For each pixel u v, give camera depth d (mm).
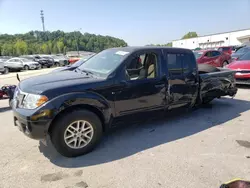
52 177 2924
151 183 2785
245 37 50875
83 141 3484
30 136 3174
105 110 3613
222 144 3861
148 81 4078
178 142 3947
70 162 3297
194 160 3326
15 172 3041
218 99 7082
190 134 4301
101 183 2791
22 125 3258
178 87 4570
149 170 3070
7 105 6523
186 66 4711
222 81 5586
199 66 5922
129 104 3912
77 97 3295
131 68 3971
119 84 3740
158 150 3652
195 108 5895
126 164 3230
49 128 3279
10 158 3412
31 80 3775
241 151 3611
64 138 3301
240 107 6156
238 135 4246
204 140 4027
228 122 4961
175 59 4551
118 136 4215
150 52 4223
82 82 3502
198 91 5027
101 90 3570
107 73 3775
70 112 3316
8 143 3928
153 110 4289
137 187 2713
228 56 14141
